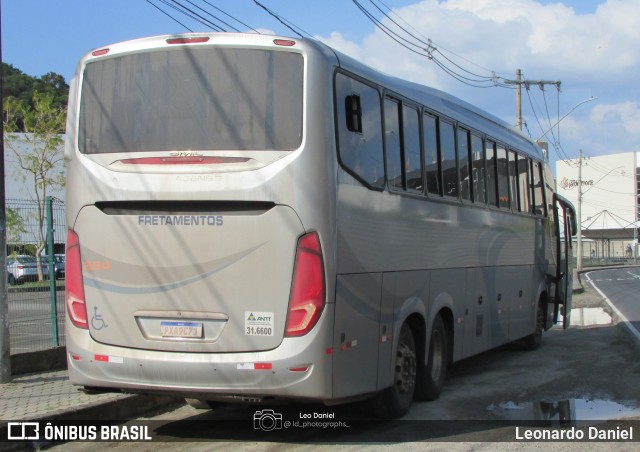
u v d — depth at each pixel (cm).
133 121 666
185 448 694
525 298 1302
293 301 622
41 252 1076
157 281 648
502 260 1165
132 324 654
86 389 690
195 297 638
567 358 1312
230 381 626
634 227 10138
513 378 1095
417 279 829
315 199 629
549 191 1499
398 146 798
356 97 696
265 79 646
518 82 3469
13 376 988
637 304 2562
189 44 665
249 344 627
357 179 691
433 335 897
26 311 1057
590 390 996
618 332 1706
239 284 630
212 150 640
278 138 635
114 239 661
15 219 1057
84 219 673
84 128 684
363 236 698
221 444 707
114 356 653
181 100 658
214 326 636
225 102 648
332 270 636
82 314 672
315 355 621
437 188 902
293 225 625
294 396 623
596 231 10925
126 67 680
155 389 645
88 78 694
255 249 629
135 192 648
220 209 637
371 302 711
